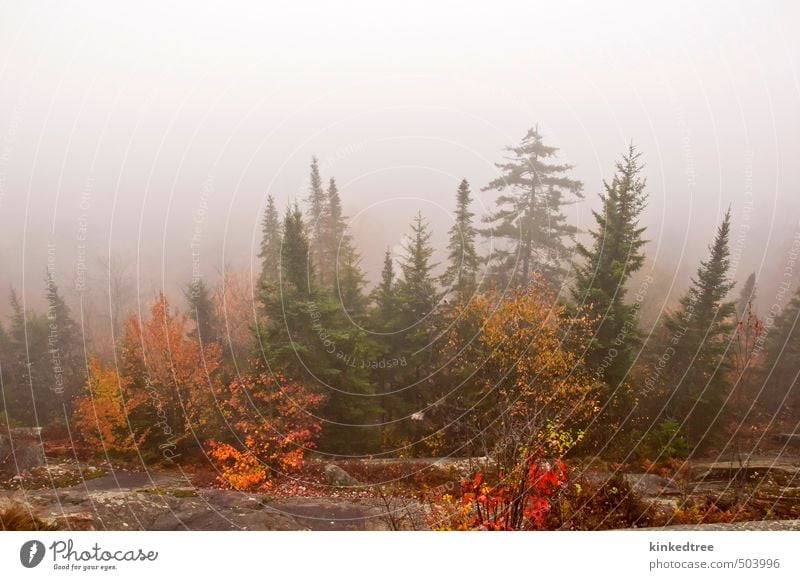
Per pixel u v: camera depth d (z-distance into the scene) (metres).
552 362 16.83
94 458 16.73
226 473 14.55
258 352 17.86
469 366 19.81
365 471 15.51
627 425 16.70
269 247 25.81
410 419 19.88
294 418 16.67
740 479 12.96
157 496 12.46
